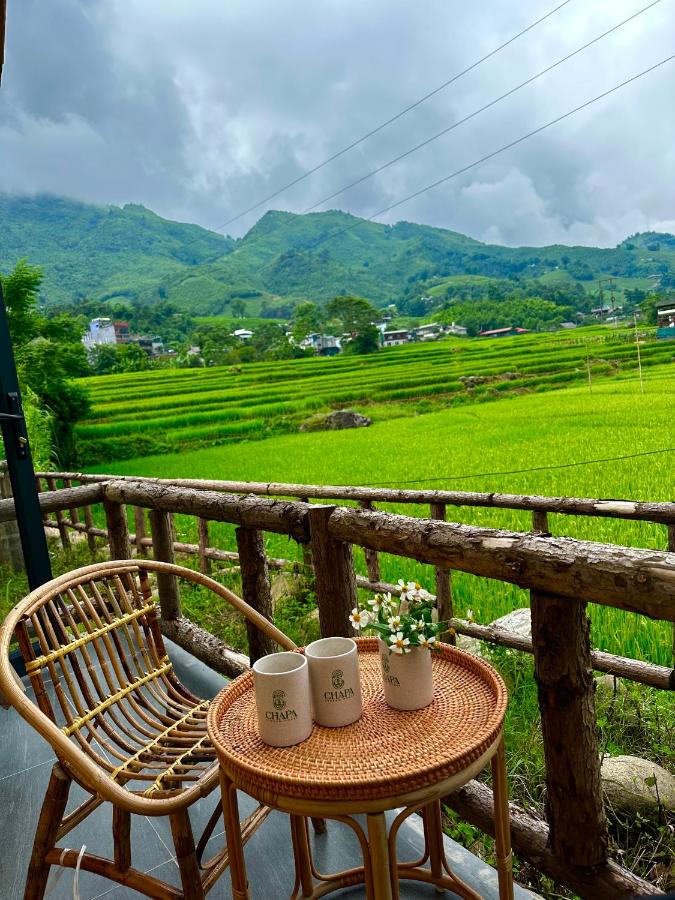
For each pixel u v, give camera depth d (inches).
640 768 84.4
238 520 86.3
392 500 144.3
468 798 61.3
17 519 108.0
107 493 124.0
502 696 44.7
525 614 138.3
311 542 74.4
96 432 983.0
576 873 52.8
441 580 132.2
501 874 46.9
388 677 46.6
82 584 63.2
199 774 52.5
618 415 613.6
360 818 66.7
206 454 878.4
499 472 448.5
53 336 861.2
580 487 375.2
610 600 43.0
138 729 59.6
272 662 46.2
